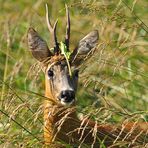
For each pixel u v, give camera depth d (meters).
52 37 15.08
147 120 14.73
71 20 19.22
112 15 14.45
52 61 14.59
